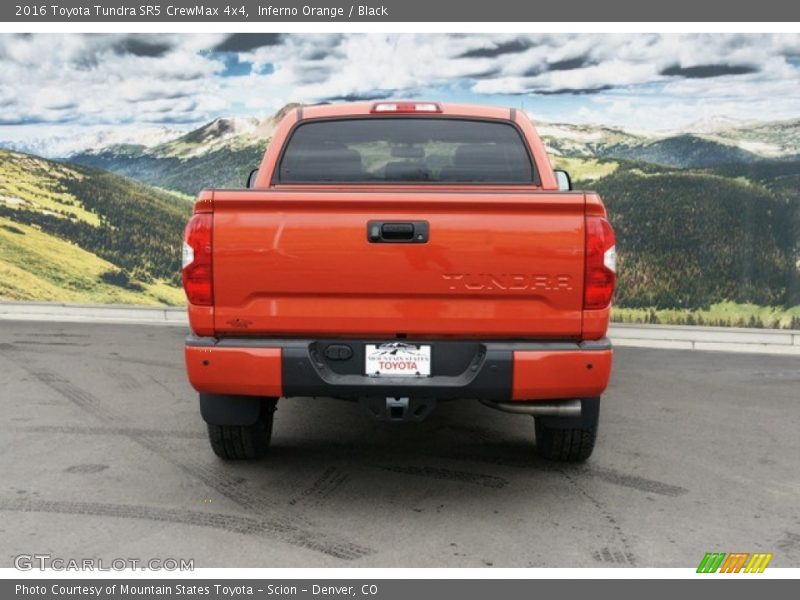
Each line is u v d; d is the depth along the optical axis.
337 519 3.90
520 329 3.79
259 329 3.82
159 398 6.32
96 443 5.12
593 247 3.74
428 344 3.84
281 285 3.78
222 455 4.70
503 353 3.77
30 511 3.96
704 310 9.54
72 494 4.20
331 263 3.75
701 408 6.18
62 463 4.71
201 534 3.71
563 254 3.74
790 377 7.39
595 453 5.00
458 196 3.73
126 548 3.56
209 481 4.42
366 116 5.10
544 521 3.89
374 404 4.04
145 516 3.91
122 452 4.93
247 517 3.91
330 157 5.05
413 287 3.76
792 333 8.98
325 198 3.73
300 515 3.94
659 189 9.64
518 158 5.04
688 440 5.29
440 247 3.74
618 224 9.80
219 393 3.90
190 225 3.79
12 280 11.05
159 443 5.12
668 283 9.66
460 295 3.77
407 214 3.74
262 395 3.88
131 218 10.88
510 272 3.74
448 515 3.96
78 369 7.40
